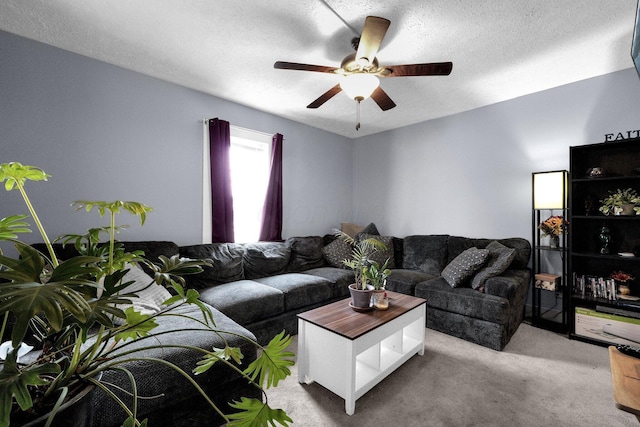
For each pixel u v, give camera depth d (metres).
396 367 1.93
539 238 2.87
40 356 0.68
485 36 2.07
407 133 4.16
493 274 2.58
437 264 3.37
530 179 3.08
